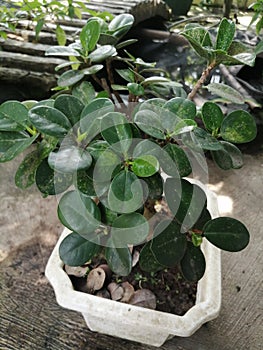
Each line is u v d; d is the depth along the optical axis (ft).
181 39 3.38
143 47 3.35
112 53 1.18
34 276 1.73
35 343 1.50
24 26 2.75
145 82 1.25
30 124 1.06
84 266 1.25
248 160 2.44
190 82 2.82
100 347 1.50
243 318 1.61
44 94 2.43
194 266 1.02
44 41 2.62
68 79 1.18
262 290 1.71
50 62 2.38
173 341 1.52
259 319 1.61
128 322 1.09
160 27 3.81
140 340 1.42
